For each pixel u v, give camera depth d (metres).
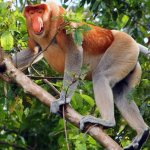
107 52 12.07
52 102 9.92
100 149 12.25
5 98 11.84
